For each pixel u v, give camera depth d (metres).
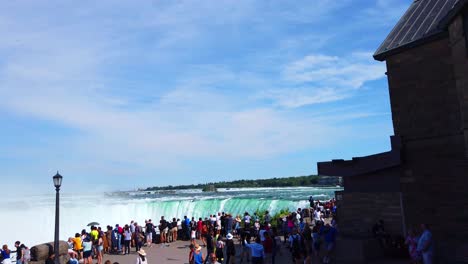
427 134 17.31
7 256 18.39
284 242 23.95
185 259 21.80
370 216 18.83
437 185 16.81
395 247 16.97
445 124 16.75
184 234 28.92
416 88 17.84
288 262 19.39
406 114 18.14
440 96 16.98
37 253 19.14
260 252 16.19
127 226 24.48
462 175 16.09
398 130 18.38
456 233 16.12
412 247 14.52
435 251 16.25
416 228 17.27
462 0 13.81
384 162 18.16
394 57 18.77
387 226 18.17
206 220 29.52
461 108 14.45
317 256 18.75
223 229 28.00
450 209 16.34
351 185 19.62
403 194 17.81
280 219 28.62
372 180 18.91
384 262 16.16
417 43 17.61
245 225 25.36
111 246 25.16
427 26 18.12
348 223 19.58
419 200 17.33
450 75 16.67
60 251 20.17
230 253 17.34
